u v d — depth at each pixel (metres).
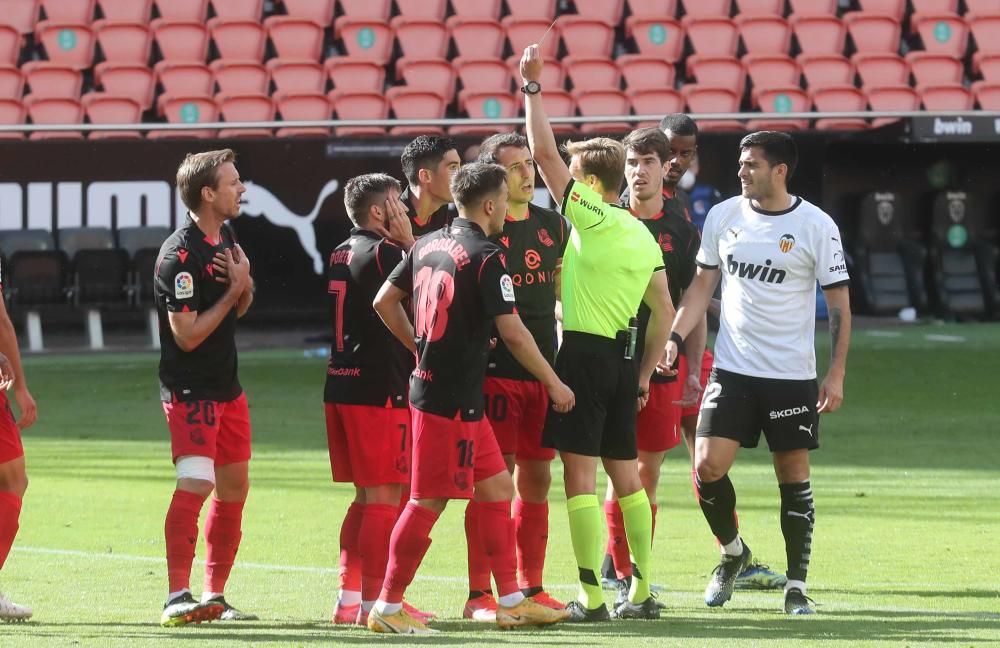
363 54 76.56
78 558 25.20
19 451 19.92
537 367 18.94
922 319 71.31
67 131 64.19
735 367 21.08
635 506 19.98
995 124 65.25
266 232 65.75
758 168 20.75
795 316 20.89
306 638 17.66
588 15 79.81
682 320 21.70
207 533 20.20
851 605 20.77
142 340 66.12
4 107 69.06
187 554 19.27
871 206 72.38
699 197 67.31
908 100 73.88
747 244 20.97
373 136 63.59
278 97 70.31
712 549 26.48
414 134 66.75
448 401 18.64
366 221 20.44
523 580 20.44
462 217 19.06
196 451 19.48
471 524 20.20
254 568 24.47
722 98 72.38
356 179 20.55
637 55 75.75
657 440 23.27
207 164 19.61
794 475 20.91
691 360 23.83
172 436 19.66
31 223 65.00
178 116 69.62
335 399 20.20
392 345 20.00
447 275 18.56
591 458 19.83
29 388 52.81
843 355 20.72
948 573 23.64
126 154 65.25
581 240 19.94
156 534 27.88
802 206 20.95
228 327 19.88
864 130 67.38
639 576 19.86
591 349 19.77
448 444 18.59
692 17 78.56
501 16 81.62
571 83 74.56
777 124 70.00
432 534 28.28
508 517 19.38
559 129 68.06
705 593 21.70
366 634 18.17
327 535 27.78
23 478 20.06
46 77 72.06
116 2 77.25
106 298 64.25
